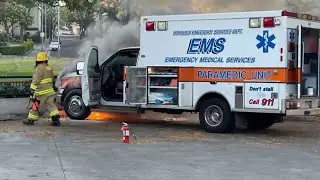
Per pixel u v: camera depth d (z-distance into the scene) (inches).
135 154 348.8
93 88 516.4
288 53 426.6
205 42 458.0
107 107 513.0
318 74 462.0
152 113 591.5
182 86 470.0
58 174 283.0
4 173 283.1
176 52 472.4
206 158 338.3
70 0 685.3
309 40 468.4
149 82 485.7
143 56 488.4
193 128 498.0
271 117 483.5
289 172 297.9
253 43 435.8
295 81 432.8
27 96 596.7
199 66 461.7
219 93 453.1
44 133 444.8
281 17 422.6
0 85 585.6
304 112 441.7
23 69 1037.2
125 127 400.5
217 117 458.9
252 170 302.0
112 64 523.5
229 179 277.6
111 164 313.6
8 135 431.2
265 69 431.2
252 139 429.7
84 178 274.5
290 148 385.4
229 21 446.3
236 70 444.1
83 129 479.2
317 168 310.5
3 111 565.0
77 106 541.3
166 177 280.2
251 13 435.2
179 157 339.9
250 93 438.6
